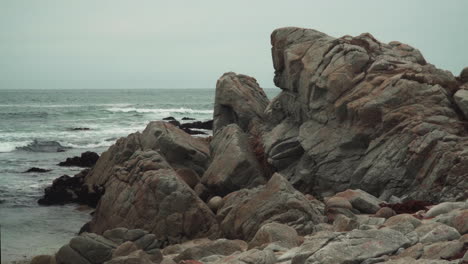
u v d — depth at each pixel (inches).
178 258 504.4
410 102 783.1
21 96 6619.1
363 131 804.6
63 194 1022.4
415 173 729.0
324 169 831.7
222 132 1035.9
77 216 911.7
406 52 924.6
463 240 347.3
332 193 818.2
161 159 818.2
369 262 336.2
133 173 793.6
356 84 849.5
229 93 1194.0
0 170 1332.4
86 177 1110.4
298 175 874.8
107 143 1907.0
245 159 893.2
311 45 951.6
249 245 501.0
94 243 553.0
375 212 639.1
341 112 843.4
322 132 866.8
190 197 717.9
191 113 3444.9
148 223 719.1
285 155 916.0
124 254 540.4
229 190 892.6
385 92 794.8
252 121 1146.0
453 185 677.9
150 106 4313.5
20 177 1242.6
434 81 817.5
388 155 754.8
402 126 762.8
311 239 386.0
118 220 753.6
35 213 923.4
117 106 4227.4
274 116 1062.4
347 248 352.2
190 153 997.2
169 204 714.2
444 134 722.8
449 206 509.4
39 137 2038.6
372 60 873.5
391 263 324.5
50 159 1540.4
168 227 705.0
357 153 817.5
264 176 944.3
